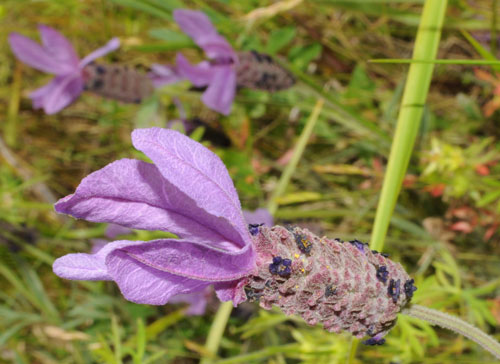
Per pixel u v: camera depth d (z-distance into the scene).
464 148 0.42
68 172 0.52
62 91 0.37
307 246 0.19
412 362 0.36
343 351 0.33
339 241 0.20
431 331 0.28
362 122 0.37
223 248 0.19
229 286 0.19
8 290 0.47
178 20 0.32
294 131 0.47
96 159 0.52
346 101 0.45
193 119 0.41
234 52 0.33
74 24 0.52
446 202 0.41
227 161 0.40
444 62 0.24
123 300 0.42
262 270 0.19
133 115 0.51
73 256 0.18
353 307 0.20
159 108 0.41
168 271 0.18
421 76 0.26
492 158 0.37
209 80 0.34
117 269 0.17
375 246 0.26
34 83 0.54
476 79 0.43
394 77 0.46
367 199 0.43
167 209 0.18
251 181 0.41
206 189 0.18
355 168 0.40
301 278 0.20
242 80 0.34
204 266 0.18
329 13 0.47
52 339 0.44
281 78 0.35
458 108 0.44
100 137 0.53
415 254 0.40
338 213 0.41
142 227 0.18
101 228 0.42
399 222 0.38
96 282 0.43
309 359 0.34
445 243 0.38
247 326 0.35
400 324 0.29
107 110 0.52
